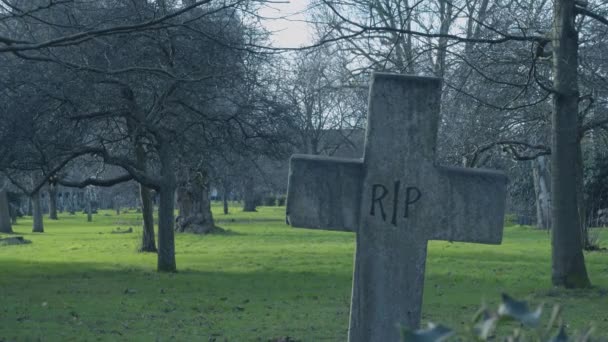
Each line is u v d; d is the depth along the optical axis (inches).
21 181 1389.0
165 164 1142.3
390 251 328.5
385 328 328.2
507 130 1128.2
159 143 1126.4
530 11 898.7
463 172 326.3
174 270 1162.0
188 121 1106.7
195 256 1444.4
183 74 887.1
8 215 2465.6
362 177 329.1
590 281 895.7
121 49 876.6
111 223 3225.9
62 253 1563.7
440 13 912.9
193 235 2122.3
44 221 3494.1
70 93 904.9
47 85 879.7
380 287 328.2
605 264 1202.6
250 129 1119.0
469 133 1047.0
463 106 1032.2
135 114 1042.7
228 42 568.1
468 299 788.0
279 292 883.4
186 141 1124.5
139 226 2859.3
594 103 1026.7
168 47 932.6
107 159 1069.1
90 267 1234.6
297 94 1408.7
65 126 994.7
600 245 1617.9
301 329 590.6
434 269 1151.6
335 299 815.1
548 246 1632.6
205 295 851.4
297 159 330.0
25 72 863.1
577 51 805.2
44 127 956.6
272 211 4168.3
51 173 1029.8
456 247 1604.3
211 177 1461.6
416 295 328.5
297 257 1406.3
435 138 327.6
